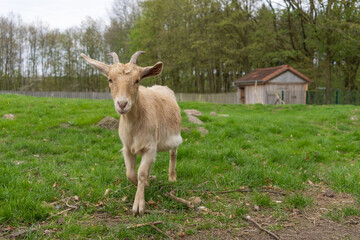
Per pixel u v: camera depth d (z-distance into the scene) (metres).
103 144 8.03
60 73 55.06
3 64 53.50
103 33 50.88
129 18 50.69
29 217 3.77
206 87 50.41
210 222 3.88
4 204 3.95
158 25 39.56
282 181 5.41
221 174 5.87
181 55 37.56
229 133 9.65
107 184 5.11
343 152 8.42
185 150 7.15
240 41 37.03
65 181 5.08
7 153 6.90
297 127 11.57
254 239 3.51
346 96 25.83
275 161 7.05
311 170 6.28
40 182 4.85
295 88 27.25
